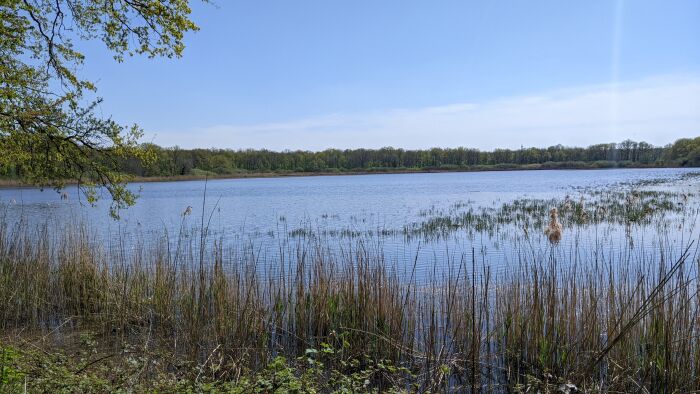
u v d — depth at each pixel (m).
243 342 7.61
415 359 7.85
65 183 12.11
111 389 5.64
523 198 36.44
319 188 61.66
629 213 23.47
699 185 45.28
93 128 11.38
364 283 8.84
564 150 124.19
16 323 9.65
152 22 10.95
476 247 16.86
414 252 16.14
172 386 5.88
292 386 5.62
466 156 127.88
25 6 10.51
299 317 8.80
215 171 101.69
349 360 7.98
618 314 7.89
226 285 9.14
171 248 16.73
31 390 5.18
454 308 8.55
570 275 9.07
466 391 7.14
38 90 11.14
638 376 7.15
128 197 11.91
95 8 10.87
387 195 45.03
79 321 9.62
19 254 11.28
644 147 117.25
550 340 7.67
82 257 11.10
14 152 11.20
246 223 25.45
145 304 9.86
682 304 7.21
